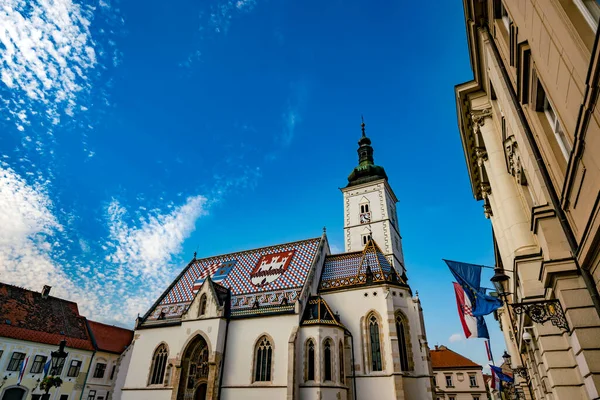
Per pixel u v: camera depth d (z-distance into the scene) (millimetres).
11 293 63594
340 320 48469
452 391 88000
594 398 12242
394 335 43875
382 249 66500
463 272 21078
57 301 70688
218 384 44594
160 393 48500
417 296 49000
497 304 19828
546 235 14344
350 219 72188
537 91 13688
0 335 54719
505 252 27984
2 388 53250
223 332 48031
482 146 28234
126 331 78500
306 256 56156
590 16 8734
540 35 11094
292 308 46219
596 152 8922
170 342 52344
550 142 13836
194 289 59469
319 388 40094
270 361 44219
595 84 7969
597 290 12312
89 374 65562
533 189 17578
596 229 9875
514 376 50844
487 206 37844
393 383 41406
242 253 64688
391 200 76625
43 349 59625
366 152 84250
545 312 14797
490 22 20078
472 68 25672
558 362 16109
